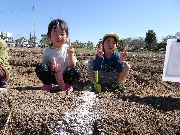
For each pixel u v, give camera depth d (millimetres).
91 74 1241
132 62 2844
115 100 938
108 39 1204
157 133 739
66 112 786
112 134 732
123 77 1253
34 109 811
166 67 1047
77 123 747
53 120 754
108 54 1230
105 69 1246
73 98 920
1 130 751
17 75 1678
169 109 886
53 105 844
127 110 831
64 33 1126
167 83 1562
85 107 834
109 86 1284
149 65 2447
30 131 738
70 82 1155
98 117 764
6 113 789
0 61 1040
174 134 737
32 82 1466
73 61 1098
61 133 729
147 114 808
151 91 1327
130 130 739
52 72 1113
